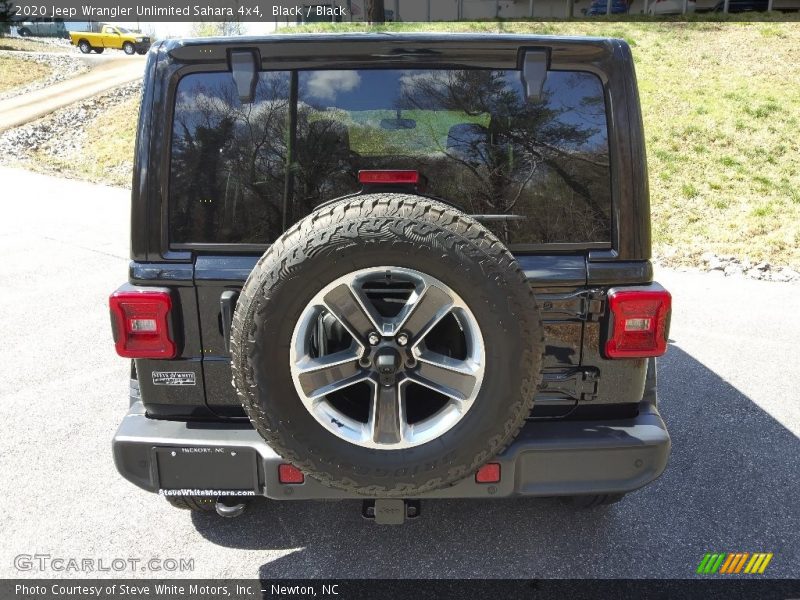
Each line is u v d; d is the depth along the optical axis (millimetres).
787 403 4090
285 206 2281
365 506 2387
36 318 5668
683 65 14234
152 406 2391
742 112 11578
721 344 5066
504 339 1939
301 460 2043
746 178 9664
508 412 1995
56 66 27078
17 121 17844
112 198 11500
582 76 2219
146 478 2322
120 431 2330
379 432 2035
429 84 2232
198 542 2816
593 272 2248
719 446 3590
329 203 2070
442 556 2717
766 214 8594
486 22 19922
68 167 14492
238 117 2230
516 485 2271
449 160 2283
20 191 11875
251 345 1954
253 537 2846
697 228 8422
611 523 2926
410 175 2145
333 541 2812
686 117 11531
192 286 2254
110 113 18562
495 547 2768
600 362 2328
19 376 4504
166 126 2207
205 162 2240
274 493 2244
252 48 2162
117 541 2824
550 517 2967
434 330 2258
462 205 2303
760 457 3473
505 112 2248
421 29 18594
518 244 2285
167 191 2230
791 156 10164
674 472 3338
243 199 2260
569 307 2270
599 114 2232
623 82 2207
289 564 2676
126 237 8641
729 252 7609
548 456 2258
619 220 2240
